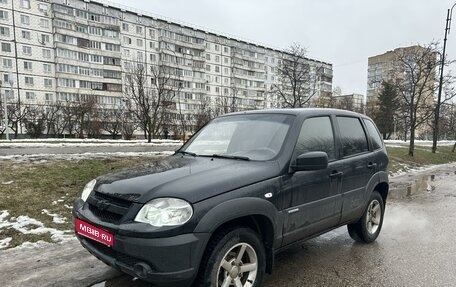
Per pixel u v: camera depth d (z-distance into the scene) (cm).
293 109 406
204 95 7406
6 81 5306
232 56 8031
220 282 288
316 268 398
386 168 511
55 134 4397
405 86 2338
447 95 2388
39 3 5525
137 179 296
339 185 404
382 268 402
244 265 302
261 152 352
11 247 457
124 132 4541
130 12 6462
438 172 1509
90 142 2359
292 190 338
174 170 314
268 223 316
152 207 260
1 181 724
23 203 619
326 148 400
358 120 485
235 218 284
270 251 325
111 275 363
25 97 5462
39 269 375
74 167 914
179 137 4759
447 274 388
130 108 4394
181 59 7119
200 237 259
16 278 352
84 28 5853
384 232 550
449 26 2130
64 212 610
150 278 254
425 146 3241
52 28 5625
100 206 288
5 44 5291
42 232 509
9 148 1489
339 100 6303
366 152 473
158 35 6831
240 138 383
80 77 5831
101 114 4669
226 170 310
